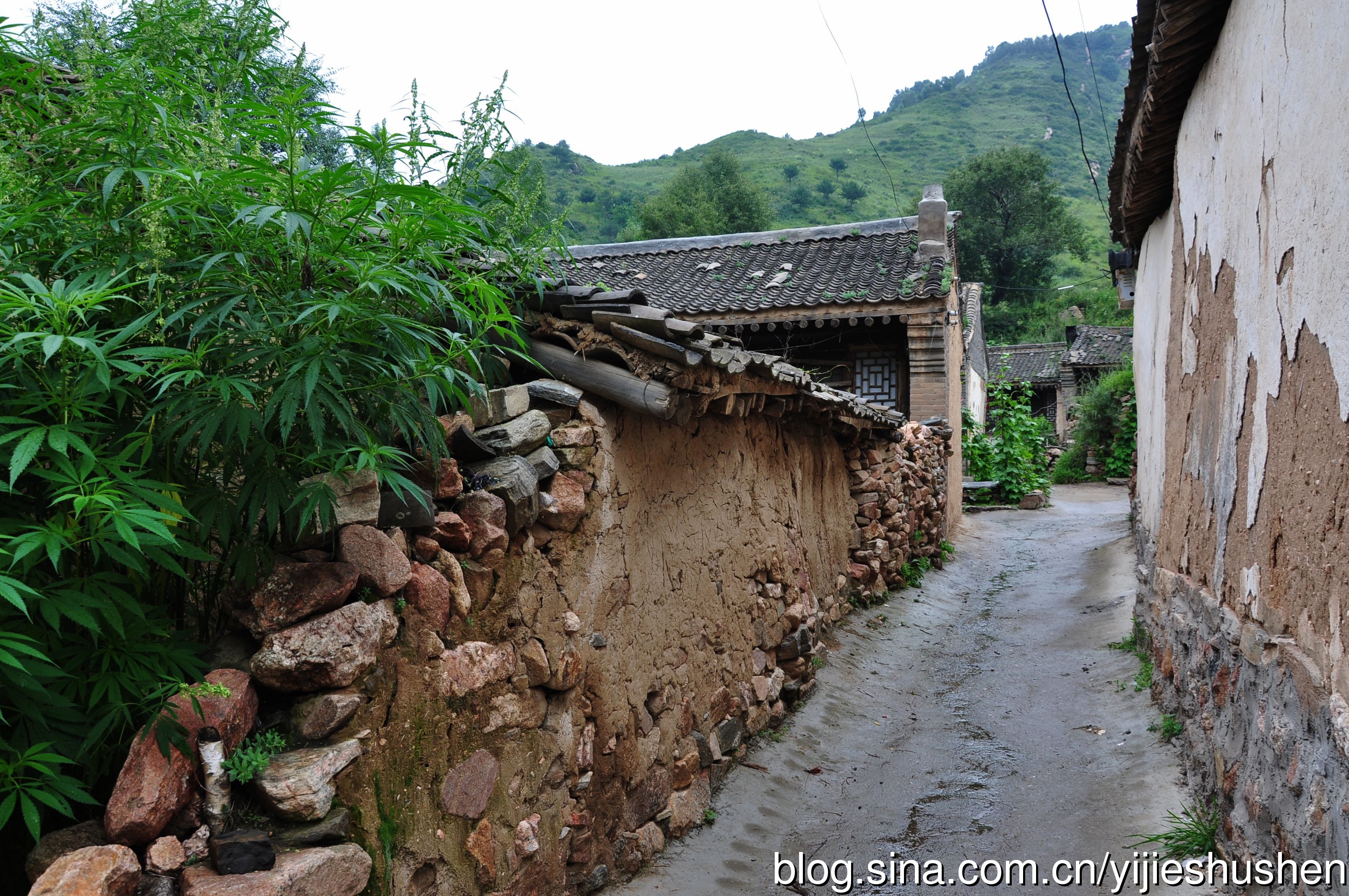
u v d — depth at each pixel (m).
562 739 3.56
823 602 7.82
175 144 2.42
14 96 2.41
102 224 2.30
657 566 4.54
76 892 1.86
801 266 14.52
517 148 3.51
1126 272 9.93
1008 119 90.62
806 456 7.56
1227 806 4.00
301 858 2.21
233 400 2.21
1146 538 7.79
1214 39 4.45
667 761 4.48
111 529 1.98
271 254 2.46
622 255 16.64
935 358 12.89
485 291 2.89
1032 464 20.39
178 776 2.15
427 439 2.75
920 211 13.83
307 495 2.35
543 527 3.60
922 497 11.83
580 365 3.94
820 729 6.15
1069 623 9.33
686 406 4.10
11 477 1.78
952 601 10.71
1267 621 3.48
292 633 2.44
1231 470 4.18
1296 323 3.12
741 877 4.24
